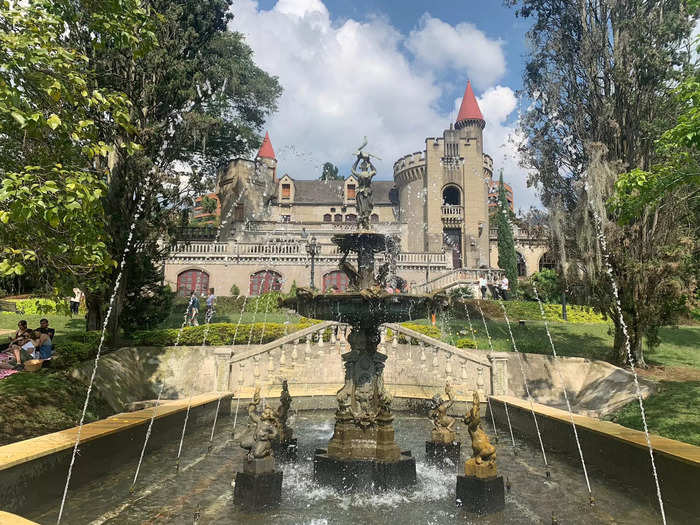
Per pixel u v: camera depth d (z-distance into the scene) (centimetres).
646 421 998
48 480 609
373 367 862
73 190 775
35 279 1018
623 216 1105
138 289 1725
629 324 1464
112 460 762
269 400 1491
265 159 6350
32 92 870
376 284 930
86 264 950
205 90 1958
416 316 877
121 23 951
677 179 972
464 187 5472
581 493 711
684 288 1345
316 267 4138
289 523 600
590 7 1720
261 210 5678
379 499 706
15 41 767
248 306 3216
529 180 1822
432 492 743
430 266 4300
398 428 1271
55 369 1186
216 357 1550
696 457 596
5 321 2373
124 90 1575
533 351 1792
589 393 1359
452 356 1628
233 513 629
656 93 1496
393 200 6100
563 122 1784
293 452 923
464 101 6338
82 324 2362
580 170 1745
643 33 1483
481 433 682
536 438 1047
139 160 1555
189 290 4072
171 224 1708
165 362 1589
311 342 1808
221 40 3925
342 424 834
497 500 648
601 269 1438
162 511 623
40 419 940
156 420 924
